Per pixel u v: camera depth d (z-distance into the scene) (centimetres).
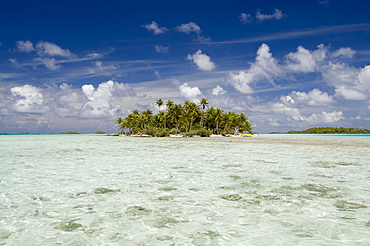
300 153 2189
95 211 630
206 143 4166
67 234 490
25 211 629
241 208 652
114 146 3256
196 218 581
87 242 455
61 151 2419
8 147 3038
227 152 2311
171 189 866
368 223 546
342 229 513
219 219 574
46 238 471
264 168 1324
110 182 979
